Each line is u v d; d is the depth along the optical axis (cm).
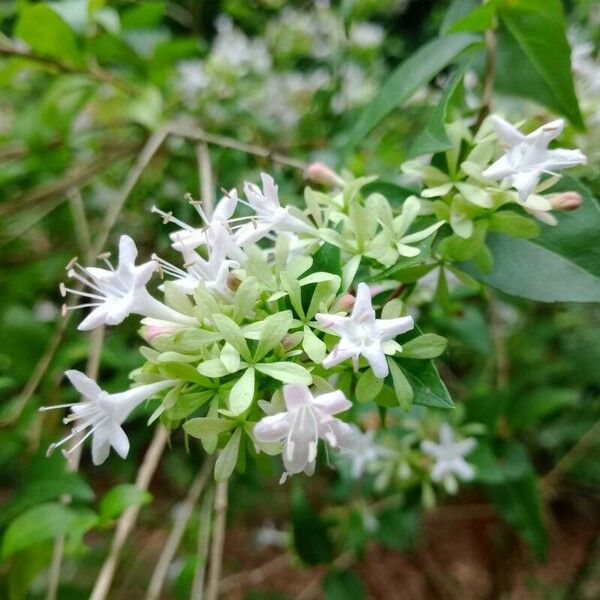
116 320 7
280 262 7
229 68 18
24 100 20
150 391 7
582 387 20
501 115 9
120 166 19
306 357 7
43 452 10
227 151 14
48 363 13
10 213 16
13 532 9
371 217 7
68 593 14
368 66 18
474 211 7
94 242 18
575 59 12
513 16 9
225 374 6
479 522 26
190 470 21
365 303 6
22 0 13
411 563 25
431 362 7
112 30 14
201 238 7
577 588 21
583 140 11
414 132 14
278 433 6
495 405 14
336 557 17
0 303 19
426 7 18
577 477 21
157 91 15
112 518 10
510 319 20
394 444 13
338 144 16
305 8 19
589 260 7
